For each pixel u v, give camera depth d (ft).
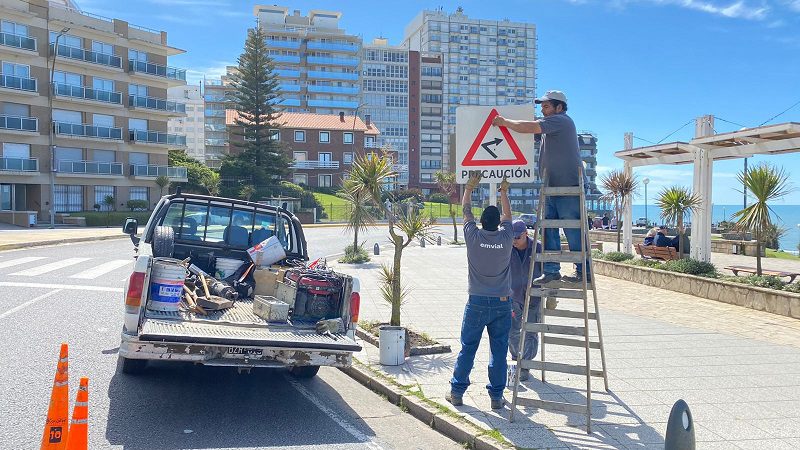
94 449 15.01
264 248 23.54
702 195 53.83
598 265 57.52
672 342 28.27
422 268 63.16
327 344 18.08
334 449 15.87
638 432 16.62
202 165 217.77
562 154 18.52
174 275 18.90
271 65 203.41
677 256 55.31
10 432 15.75
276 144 205.46
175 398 19.52
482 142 21.66
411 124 381.81
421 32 453.17
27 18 148.77
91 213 152.35
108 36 166.71
